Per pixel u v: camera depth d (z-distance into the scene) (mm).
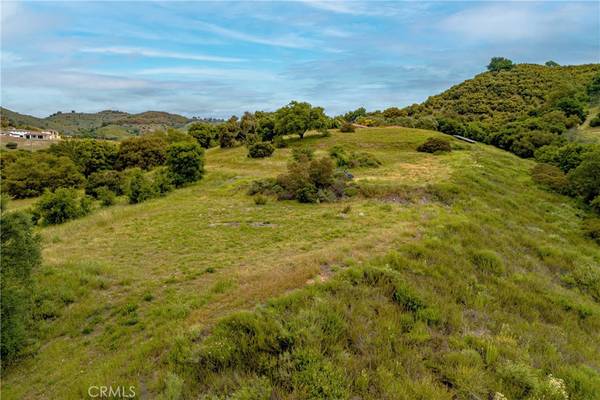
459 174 23688
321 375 5004
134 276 10469
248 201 20891
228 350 5555
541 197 22719
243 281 9008
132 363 5730
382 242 11203
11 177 33344
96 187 28422
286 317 6277
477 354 5941
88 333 7633
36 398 5523
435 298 7805
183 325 6812
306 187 19797
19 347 6871
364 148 37406
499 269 10594
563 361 6539
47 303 8648
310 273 8203
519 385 5371
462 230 13086
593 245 16016
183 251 12648
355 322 6449
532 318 8383
